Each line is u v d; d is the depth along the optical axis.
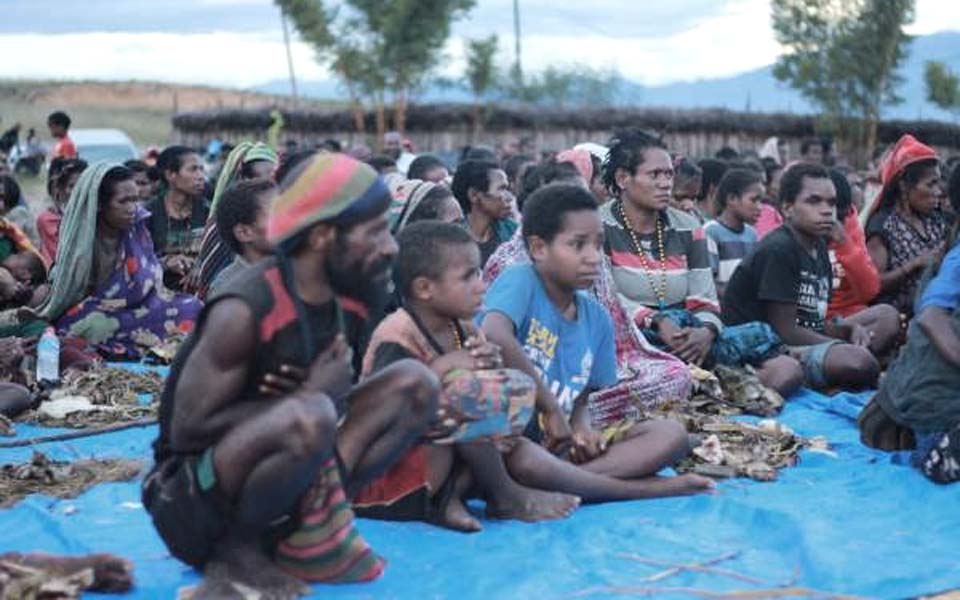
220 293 3.59
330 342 3.73
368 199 3.56
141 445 5.93
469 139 31.70
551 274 5.15
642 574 4.08
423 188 7.20
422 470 4.48
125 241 8.38
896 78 34.12
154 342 8.41
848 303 8.48
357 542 3.91
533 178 8.53
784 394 7.18
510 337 4.96
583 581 3.99
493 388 4.34
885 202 8.72
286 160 7.94
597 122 31.03
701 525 4.63
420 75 32.69
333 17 32.41
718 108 32.50
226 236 6.05
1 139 30.48
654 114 31.22
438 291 4.45
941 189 8.54
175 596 3.80
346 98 35.97
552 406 4.95
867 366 7.27
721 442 5.87
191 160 9.54
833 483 5.30
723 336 7.34
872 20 33.41
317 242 3.56
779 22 34.38
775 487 5.23
